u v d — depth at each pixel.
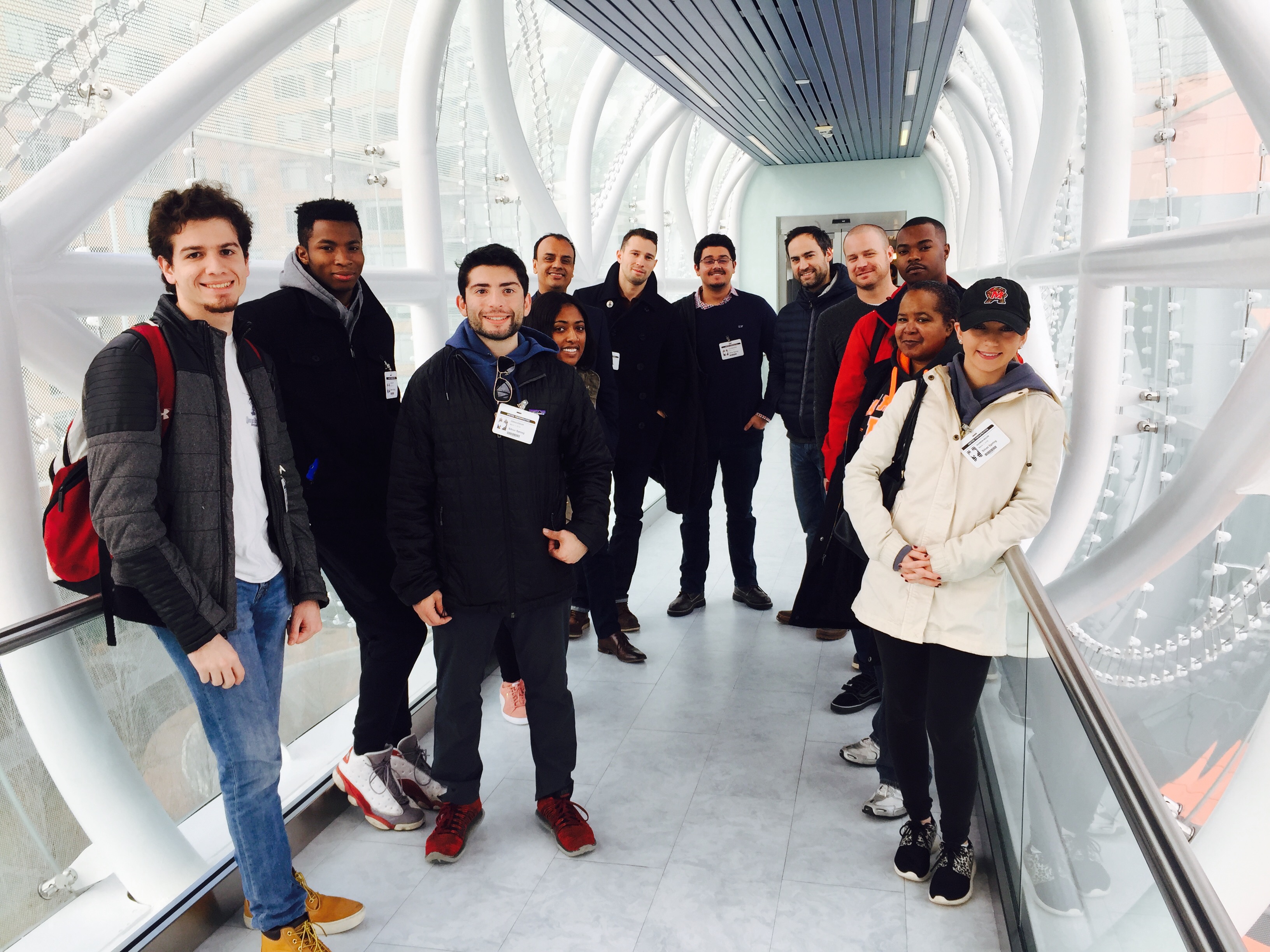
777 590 5.53
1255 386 2.88
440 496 2.71
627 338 4.50
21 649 2.00
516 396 2.70
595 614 4.48
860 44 6.07
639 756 3.54
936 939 2.48
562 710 2.95
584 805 3.20
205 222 1.98
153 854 2.40
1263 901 2.91
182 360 1.98
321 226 2.63
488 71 5.16
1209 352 3.81
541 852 2.93
